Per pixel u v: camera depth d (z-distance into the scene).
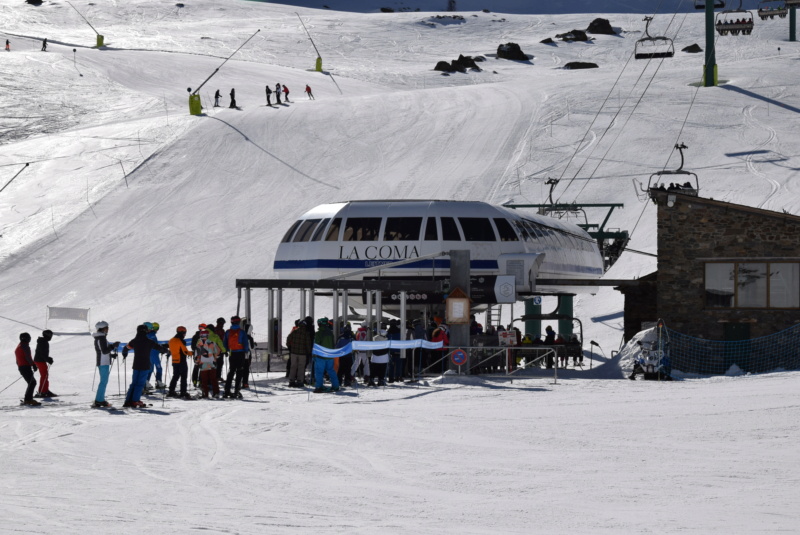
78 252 61.28
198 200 68.88
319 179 72.06
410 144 78.94
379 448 14.97
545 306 54.28
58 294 55.25
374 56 146.25
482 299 31.66
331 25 171.75
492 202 65.56
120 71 115.94
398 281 29.88
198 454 14.47
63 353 42.75
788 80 93.44
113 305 53.28
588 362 39.69
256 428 17.38
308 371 29.62
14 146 83.94
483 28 172.88
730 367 31.81
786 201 60.97
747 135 76.00
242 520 9.90
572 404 20.78
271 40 154.88
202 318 51.41
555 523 9.74
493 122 83.44
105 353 21.47
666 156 72.44
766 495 11.01
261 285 30.11
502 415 18.98
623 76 102.25
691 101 86.75
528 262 35.03
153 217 66.12
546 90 94.81
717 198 62.84
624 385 25.64
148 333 25.56
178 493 11.44
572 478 12.31
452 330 29.84
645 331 31.83
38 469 13.16
